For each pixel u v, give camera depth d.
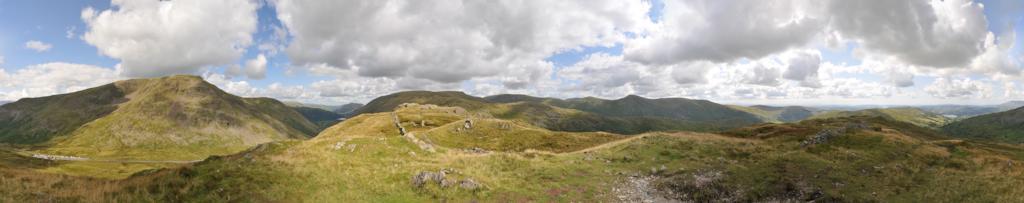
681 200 28.66
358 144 43.34
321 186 28.33
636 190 31.11
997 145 81.81
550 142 76.12
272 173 29.70
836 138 52.50
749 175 33.28
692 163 39.75
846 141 50.69
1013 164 37.00
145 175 29.77
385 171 33.56
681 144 50.22
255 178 28.05
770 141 55.38
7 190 22.73
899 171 34.72
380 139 46.12
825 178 31.97
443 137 77.44
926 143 50.97
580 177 34.56
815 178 31.92
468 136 79.38
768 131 77.56
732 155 43.75
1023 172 33.44
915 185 30.25
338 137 47.50
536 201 27.80
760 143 51.94
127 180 27.08
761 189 29.30
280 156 35.75
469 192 28.80
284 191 26.78
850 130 55.56
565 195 29.36
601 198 28.97
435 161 39.22
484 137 79.00
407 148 44.34
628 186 32.19
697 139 53.47
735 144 50.16
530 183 32.06
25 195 22.50
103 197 23.25
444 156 42.50
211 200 24.25
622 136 79.69
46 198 22.36
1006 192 27.95
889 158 41.25
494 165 37.62
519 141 76.25
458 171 33.25
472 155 42.34
